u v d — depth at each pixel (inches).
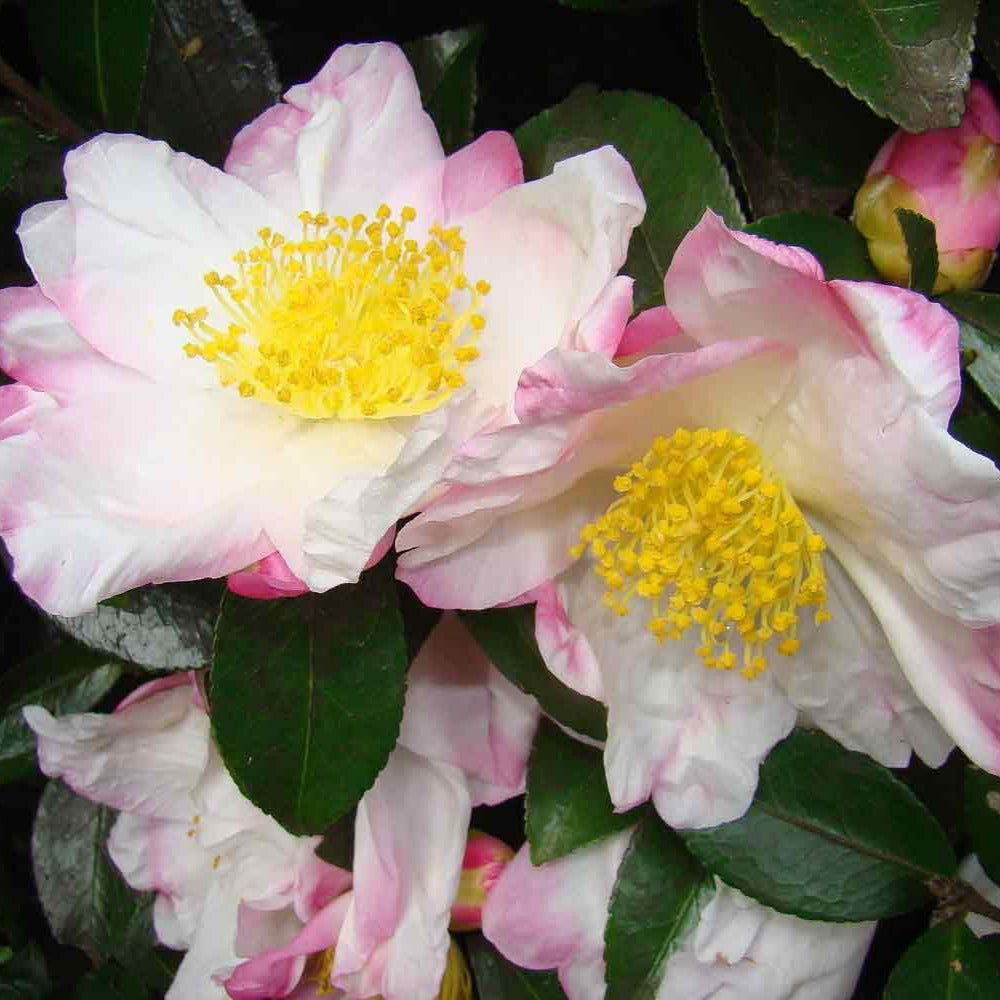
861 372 6.4
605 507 7.7
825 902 8.1
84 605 6.9
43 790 11.2
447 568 7.2
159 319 7.9
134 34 8.7
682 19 9.5
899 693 7.7
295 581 7.2
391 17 9.9
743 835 8.1
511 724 8.5
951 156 7.9
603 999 8.7
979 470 6.1
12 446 7.1
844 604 7.6
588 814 8.4
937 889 8.2
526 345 7.6
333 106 7.7
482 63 9.9
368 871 8.2
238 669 7.8
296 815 7.8
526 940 8.6
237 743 7.7
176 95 9.0
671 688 7.7
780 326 6.7
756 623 7.8
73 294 7.7
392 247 7.7
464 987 9.5
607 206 6.8
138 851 9.9
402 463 6.4
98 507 7.3
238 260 7.8
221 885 9.5
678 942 8.4
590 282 6.8
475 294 7.6
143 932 10.4
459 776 8.5
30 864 11.6
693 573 7.5
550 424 6.5
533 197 7.3
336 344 7.8
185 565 7.1
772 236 8.2
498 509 7.0
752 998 8.4
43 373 7.7
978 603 6.5
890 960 9.9
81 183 7.7
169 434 7.8
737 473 7.3
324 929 8.5
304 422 7.9
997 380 8.0
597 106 8.4
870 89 7.4
